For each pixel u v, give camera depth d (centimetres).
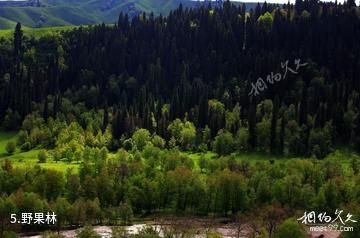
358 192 15962
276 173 18175
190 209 16988
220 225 15388
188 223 15438
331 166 19175
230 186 16588
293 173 17850
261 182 16725
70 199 16038
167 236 12719
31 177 16838
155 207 16975
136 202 16475
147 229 13175
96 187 16262
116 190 16588
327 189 16025
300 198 16300
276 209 14875
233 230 14738
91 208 14825
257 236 13750
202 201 16750
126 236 13175
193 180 17012
